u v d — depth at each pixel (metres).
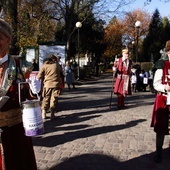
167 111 4.68
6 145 2.77
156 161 4.81
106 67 59.06
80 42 39.94
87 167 4.60
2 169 2.75
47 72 7.92
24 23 21.61
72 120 7.96
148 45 53.91
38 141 5.91
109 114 8.85
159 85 4.54
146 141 5.95
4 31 2.70
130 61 10.00
